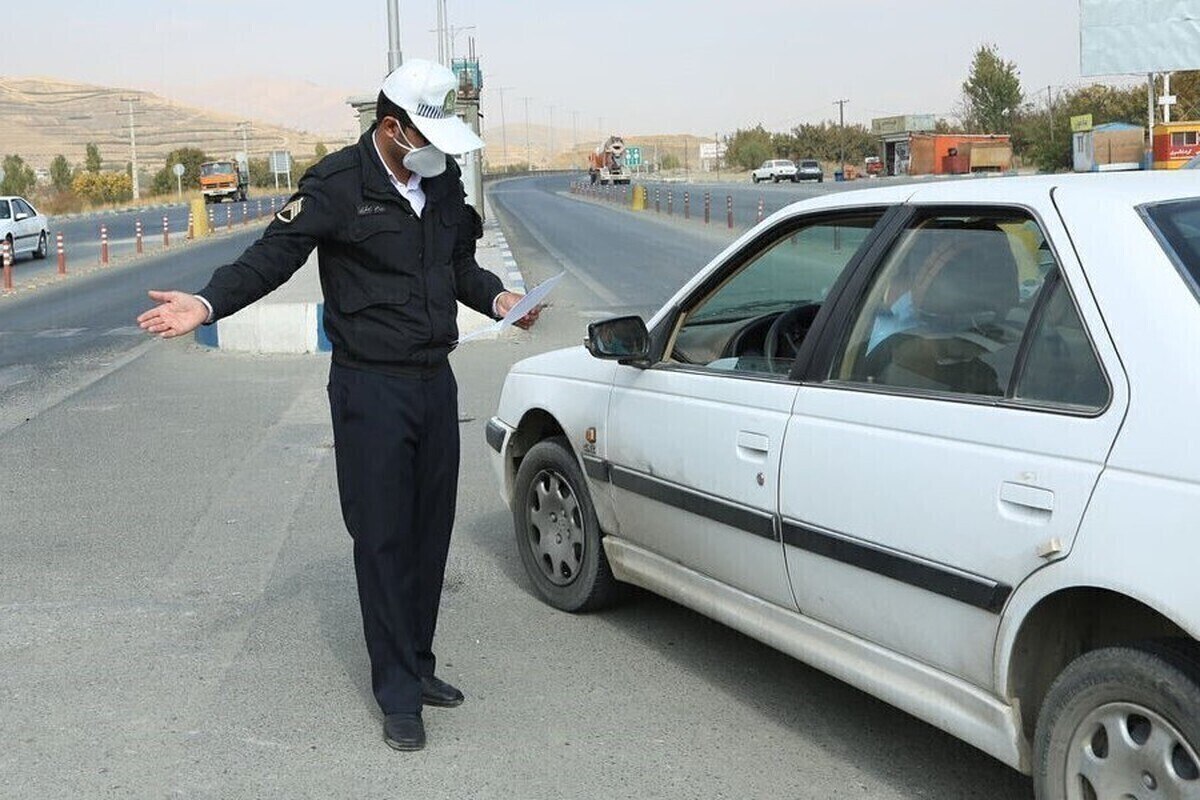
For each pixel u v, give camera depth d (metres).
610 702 4.34
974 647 3.17
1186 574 2.62
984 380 3.25
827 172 101.75
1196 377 2.72
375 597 4.03
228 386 11.77
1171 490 2.68
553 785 3.73
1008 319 3.27
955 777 3.73
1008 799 3.58
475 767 3.86
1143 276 2.94
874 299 3.70
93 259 32.81
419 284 3.91
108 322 18.39
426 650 4.32
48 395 11.57
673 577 4.47
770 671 4.59
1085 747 2.93
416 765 3.88
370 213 3.83
